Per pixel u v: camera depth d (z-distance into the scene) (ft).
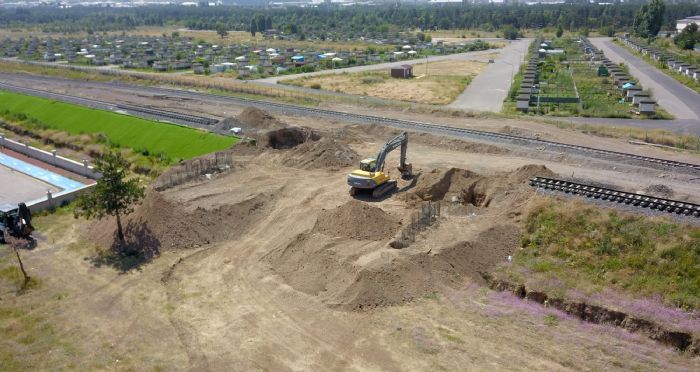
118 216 126.11
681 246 107.34
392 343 89.35
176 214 128.67
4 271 114.52
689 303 95.30
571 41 608.19
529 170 146.72
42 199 148.77
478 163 170.81
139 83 339.16
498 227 121.70
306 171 169.58
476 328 93.20
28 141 226.38
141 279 111.34
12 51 516.73
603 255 111.24
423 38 623.36
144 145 202.69
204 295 104.78
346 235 121.60
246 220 134.62
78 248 126.21
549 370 82.53
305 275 109.91
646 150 182.19
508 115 234.17
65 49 527.40
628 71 374.43
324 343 89.86
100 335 93.25
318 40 640.58
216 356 87.15
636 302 96.99
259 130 202.80
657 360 84.94
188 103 269.23
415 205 141.69
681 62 386.11
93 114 238.68
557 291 101.30
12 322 97.04
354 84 332.80
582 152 175.42
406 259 107.34
